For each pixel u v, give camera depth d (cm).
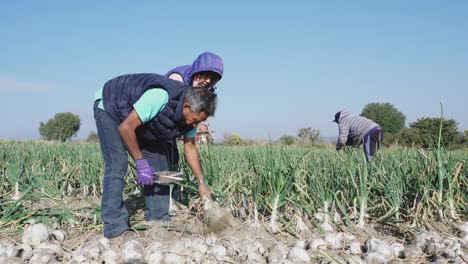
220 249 308
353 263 283
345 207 400
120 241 338
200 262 289
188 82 390
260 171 383
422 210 384
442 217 384
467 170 442
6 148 750
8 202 390
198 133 423
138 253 296
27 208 388
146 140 362
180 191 450
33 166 529
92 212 378
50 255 292
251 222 372
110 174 346
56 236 338
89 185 502
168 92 326
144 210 421
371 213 401
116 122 342
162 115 331
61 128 4116
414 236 342
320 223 371
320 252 305
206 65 380
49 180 487
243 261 297
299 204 376
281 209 398
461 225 362
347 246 325
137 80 337
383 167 440
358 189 388
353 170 409
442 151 411
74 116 4191
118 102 336
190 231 361
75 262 286
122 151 347
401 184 395
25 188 462
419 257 300
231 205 399
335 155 566
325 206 374
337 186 399
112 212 344
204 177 414
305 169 428
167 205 381
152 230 349
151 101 323
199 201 397
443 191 405
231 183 415
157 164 377
